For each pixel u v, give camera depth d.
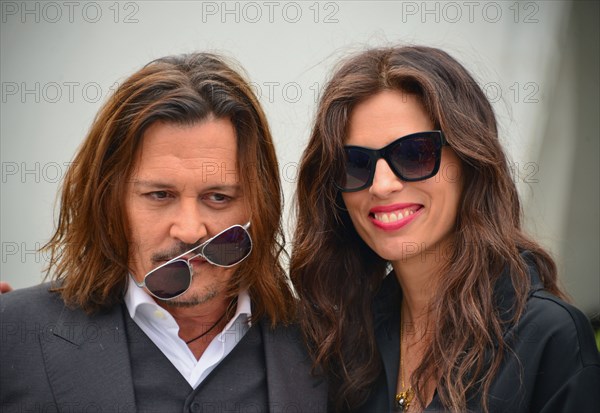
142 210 2.08
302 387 2.28
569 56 3.99
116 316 2.15
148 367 2.12
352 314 2.45
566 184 4.04
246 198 2.16
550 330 2.03
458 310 2.19
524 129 3.96
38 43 3.92
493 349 2.09
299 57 3.86
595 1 3.98
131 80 2.14
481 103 2.27
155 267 2.12
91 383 2.05
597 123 4.06
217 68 2.22
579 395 1.94
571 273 4.00
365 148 2.17
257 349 2.28
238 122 2.12
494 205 2.22
